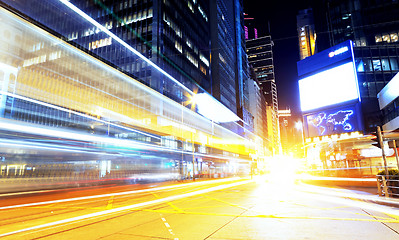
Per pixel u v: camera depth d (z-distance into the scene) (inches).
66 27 2723.9
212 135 3245.6
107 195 684.7
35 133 1160.8
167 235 243.9
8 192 758.5
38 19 2529.5
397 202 402.6
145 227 280.1
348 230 247.8
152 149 1895.9
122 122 2228.1
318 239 220.1
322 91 2534.5
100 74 2364.7
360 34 2541.8
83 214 375.2
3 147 1034.7
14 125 1078.4
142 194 701.9
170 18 2770.7
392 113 1808.6
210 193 682.8
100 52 2662.4
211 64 3924.7
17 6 2358.5
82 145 1391.5
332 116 2409.0
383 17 2491.4
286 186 905.5
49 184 924.0
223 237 232.7
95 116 2185.0
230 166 3553.2
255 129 5802.2
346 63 2356.1
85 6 2866.6
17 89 2021.4
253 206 421.4
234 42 5103.3
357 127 2212.1
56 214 379.9
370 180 716.0
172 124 2432.3
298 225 274.5
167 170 2007.9
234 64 4877.0
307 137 2598.4
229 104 4202.8
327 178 938.7
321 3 3206.2
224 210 387.2
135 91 2346.2
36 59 2260.1
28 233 260.5
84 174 1181.7
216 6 4104.3
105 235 248.4
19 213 393.1
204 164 2694.4
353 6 2637.8
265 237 229.9
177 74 2721.5
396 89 1620.3
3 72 2020.2
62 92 2164.1
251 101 5984.3
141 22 2613.2
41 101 1936.5
